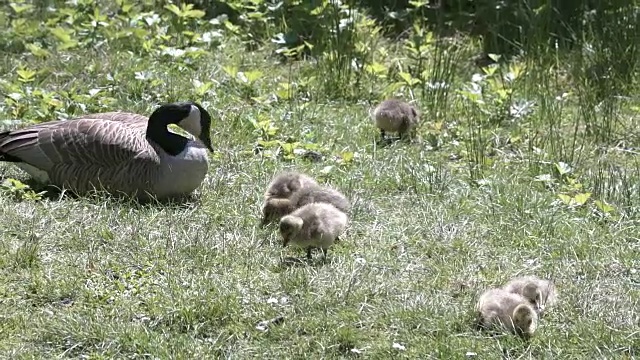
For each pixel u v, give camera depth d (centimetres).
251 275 1131
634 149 1608
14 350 980
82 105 1598
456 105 1731
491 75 1795
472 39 1980
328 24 1906
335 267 1149
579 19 1961
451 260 1202
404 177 1423
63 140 1320
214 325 1037
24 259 1138
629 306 1098
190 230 1232
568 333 1034
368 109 1702
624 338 1021
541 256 1226
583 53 1867
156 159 1305
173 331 1027
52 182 1338
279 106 1700
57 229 1214
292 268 1135
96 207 1274
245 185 1385
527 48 1902
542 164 1498
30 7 2039
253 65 1867
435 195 1370
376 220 1294
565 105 1758
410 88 1758
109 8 2061
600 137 1633
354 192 1376
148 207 1306
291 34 1939
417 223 1291
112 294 1083
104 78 1741
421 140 1598
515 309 1016
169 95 1698
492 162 1498
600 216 1330
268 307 1059
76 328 1009
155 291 1088
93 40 1891
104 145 1309
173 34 1952
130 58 1819
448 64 1809
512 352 1005
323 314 1055
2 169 1402
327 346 1005
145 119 1402
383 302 1088
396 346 1000
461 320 1048
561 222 1301
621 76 1814
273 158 1480
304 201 1253
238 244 1199
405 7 2072
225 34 1970
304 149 1513
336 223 1168
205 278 1114
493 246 1248
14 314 1041
